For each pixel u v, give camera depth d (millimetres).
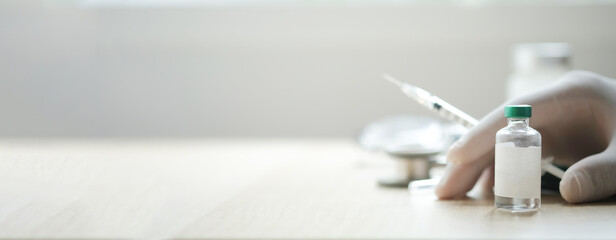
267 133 1521
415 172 760
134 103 1534
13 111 1557
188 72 1521
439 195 672
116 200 658
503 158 630
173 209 628
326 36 1479
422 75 1473
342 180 774
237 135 1527
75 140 1458
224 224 583
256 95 1516
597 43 1423
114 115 1540
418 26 1456
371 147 1000
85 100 1543
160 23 1505
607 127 682
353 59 1489
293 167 871
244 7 1488
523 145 627
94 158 912
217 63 1517
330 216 605
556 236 550
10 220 593
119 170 820
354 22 1473
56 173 771
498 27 1439
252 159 943
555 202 654
